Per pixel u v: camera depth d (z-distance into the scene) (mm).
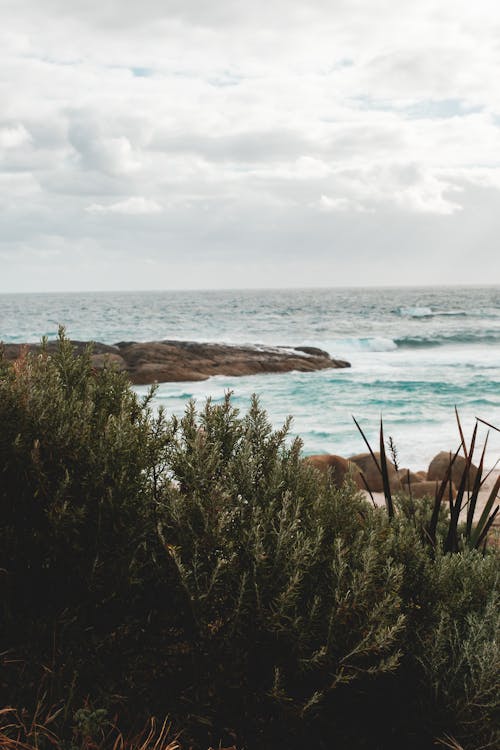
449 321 71875
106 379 3113
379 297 163000
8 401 2447
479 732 2273
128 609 2365
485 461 13930
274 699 2213
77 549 2266
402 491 4441
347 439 16438
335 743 2406
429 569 2711
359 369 32844
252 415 3020
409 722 2441
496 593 2656
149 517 2447
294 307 108562
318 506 2721
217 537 2262
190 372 29500
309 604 2281
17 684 2238
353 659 2285
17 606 2371
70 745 2008
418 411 20281
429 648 2400
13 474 2385
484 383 26078
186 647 2436
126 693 2295
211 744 2279
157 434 2762
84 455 2441
